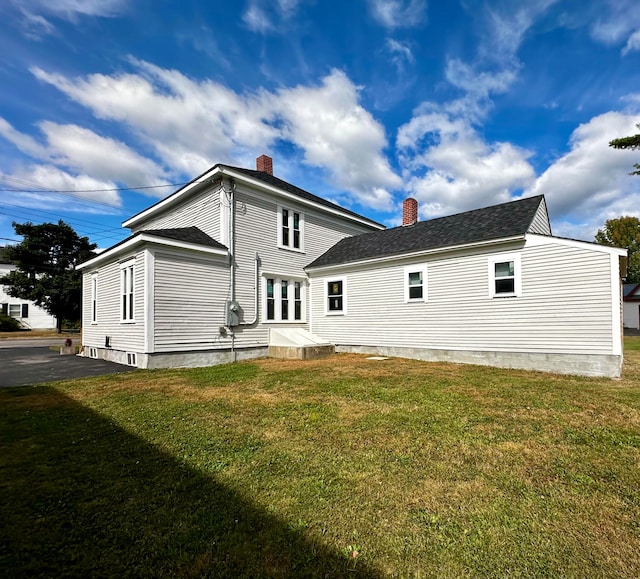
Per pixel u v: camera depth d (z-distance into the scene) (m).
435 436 4.32
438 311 11.38
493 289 10.17
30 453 3.82
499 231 10.20
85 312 14.59
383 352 12.87
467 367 9.84
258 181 12.83
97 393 6.82
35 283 29.44
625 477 3.27
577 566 2.12
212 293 11.55
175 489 3.03
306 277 15.41
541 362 9.23
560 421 4.90
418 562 2.15
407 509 2.74
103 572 2.04
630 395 6.41
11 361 11.99
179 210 14.32
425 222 14.48
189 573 2.03
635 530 2.47
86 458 3.69
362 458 3.69
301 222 15.33
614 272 8.22
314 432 4.48
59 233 30.58
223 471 3.38
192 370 9.73
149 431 4.55
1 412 5.50
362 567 2.10
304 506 2.77
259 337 12.99
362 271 13.58
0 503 2.79
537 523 2.56
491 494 2.96
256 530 2.46
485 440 4.19
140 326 10.27
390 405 5.75
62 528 2.47
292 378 8.27
